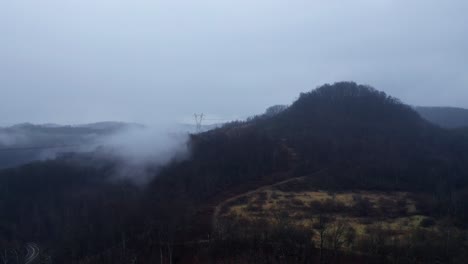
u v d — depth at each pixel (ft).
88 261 258.37
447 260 221.87
